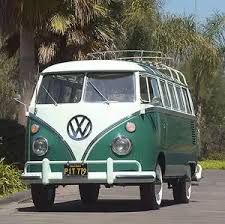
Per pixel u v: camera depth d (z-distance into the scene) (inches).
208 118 1743.4
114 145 515.5
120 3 1076.5
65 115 526.6
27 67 788.0
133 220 478.0
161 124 559.8
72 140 520.1
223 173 1330.0
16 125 760.3
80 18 880.3
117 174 512.1
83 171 514.3
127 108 523.2
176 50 1376.7
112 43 1010.1
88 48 957.2
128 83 535.5
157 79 579.2
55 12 861.8
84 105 525.7
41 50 952.3
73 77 543.5
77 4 864.3
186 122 666.2
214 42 1467.8
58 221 469.4
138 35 1224.2
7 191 661.9
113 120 520.4
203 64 1444.4
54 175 519.5
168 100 604.1
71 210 563.5
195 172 708.0
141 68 549.6
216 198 729.6
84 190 640.4
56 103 535.2
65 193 770.8
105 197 742.5
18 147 749.3
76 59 953.5
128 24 1187.3
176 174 617.3
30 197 641.6
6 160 730.8
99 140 517.0
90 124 521.0
